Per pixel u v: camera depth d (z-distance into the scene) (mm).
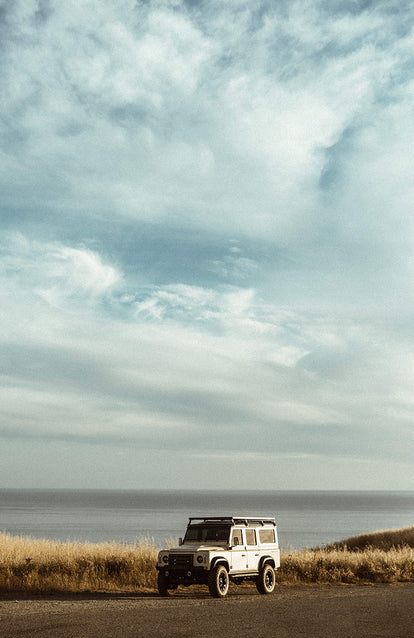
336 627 11773
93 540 90000
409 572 25500
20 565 21641
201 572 17578
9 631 11070
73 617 12875
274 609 14484
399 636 10781
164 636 10625
